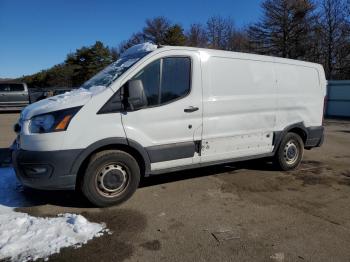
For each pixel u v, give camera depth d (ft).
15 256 10.96
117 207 15.16
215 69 17.47
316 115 22.52
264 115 19.66
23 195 16.37
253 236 12.72
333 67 129.90
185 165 17.15
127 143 15.15
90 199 14.69
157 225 13.46
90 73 198.08
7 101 71.82
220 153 18.21
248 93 18.80
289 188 18.33
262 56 19.57
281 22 143.84
